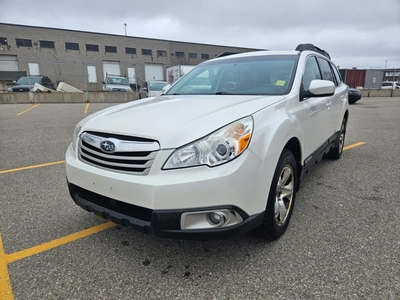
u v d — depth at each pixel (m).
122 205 2.10
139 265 2.24
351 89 16.84
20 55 36.12
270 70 3.18
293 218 2.90
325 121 3.64
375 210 3.06
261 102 2.41
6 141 6.62
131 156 2.00
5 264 2.27
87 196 2.37
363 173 4.24
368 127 8.47
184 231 1.90
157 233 1.93
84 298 1.92
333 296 1.88
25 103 15.70
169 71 24.64
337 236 2.57
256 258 2.28
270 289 1.96
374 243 2.45
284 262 2.22
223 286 2.00
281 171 2.35
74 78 35.91
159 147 1.92
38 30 36.66
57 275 2.14
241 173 1.91
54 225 2.86
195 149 1.89
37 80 18.50
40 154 5.51
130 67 41.78
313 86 2.83
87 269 2.20
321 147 3.62
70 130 7.95
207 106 2.42
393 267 2.13
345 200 3.32
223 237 1.94
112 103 16.59
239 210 1.94
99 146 2.16
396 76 34.44
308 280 2.03
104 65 39.84
